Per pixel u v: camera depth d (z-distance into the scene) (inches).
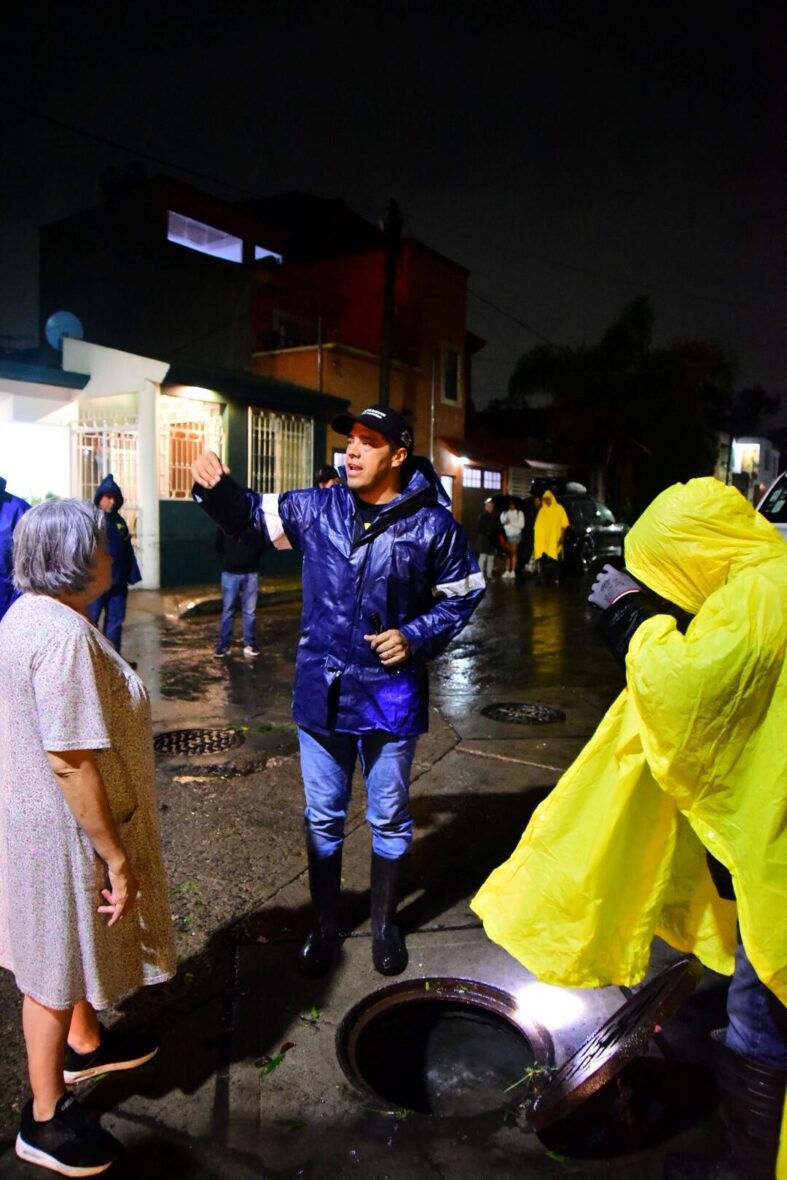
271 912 131.6
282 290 794.2
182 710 251.3
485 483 945.5
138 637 369.4
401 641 107.0
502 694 286.2
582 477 1127.6
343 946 122.6
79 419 524.4
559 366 1056.8
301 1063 98.5
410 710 111.6
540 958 89.6
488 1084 104.6
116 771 80.7
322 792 114.1
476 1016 114.0
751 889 70.0
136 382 482.6
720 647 68.4
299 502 113.4
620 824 85.1
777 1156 74.5
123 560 280.1
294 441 588.4
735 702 68.7
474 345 999.0
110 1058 95.4
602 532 754.8
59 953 77.0
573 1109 81.3
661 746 72.5
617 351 1047.6
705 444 1098.1
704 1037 103.9
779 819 68.4
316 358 716.0
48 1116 82.4
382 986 112.7
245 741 220.1
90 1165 81.6
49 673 73.0
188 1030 104.0
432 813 172.9
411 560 109.2
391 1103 93.0
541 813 91.3
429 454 865.5
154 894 85.7
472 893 139.3
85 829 75.2
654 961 120.2
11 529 195.2
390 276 660.7
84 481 524.1
